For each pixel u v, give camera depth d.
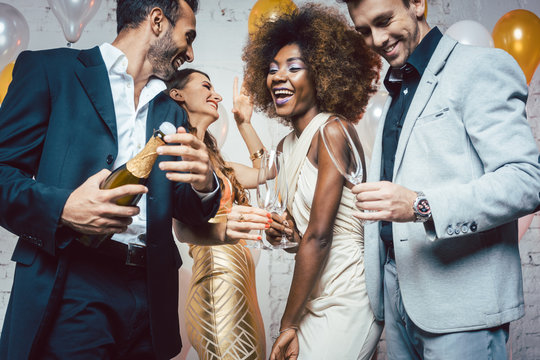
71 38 2.08
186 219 1.16
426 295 1.21
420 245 1.23
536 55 2.24
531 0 3.10
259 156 1.99
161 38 1.13
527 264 2.87
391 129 1.42
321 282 1.54
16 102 0.98
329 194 1.46
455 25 2.08
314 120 1.60
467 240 1.19
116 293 1.01
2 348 0.97
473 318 1.16
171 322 1.08
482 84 1.18
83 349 0.95
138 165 0.90
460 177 1.19
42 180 0.95
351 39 1.72
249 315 1.59
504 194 1.09
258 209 1.27
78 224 0.88
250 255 1.76
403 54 1.36
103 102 1.02
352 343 1.47
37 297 0.93
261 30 1.78
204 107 1.82
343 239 1.55
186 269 2.12
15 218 0.90
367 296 1.51
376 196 1.09
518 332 2.81
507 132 1.13
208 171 1.00
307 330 1.52
